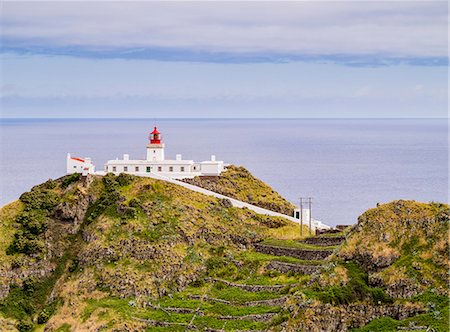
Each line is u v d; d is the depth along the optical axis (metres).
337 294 177.50
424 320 168.25
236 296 196.88
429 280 177.00
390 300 177.25
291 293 189.50
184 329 185.00
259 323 181.25
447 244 181.62
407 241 187.00
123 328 188.38
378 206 199.12
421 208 192.38
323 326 172.75
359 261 189.00
